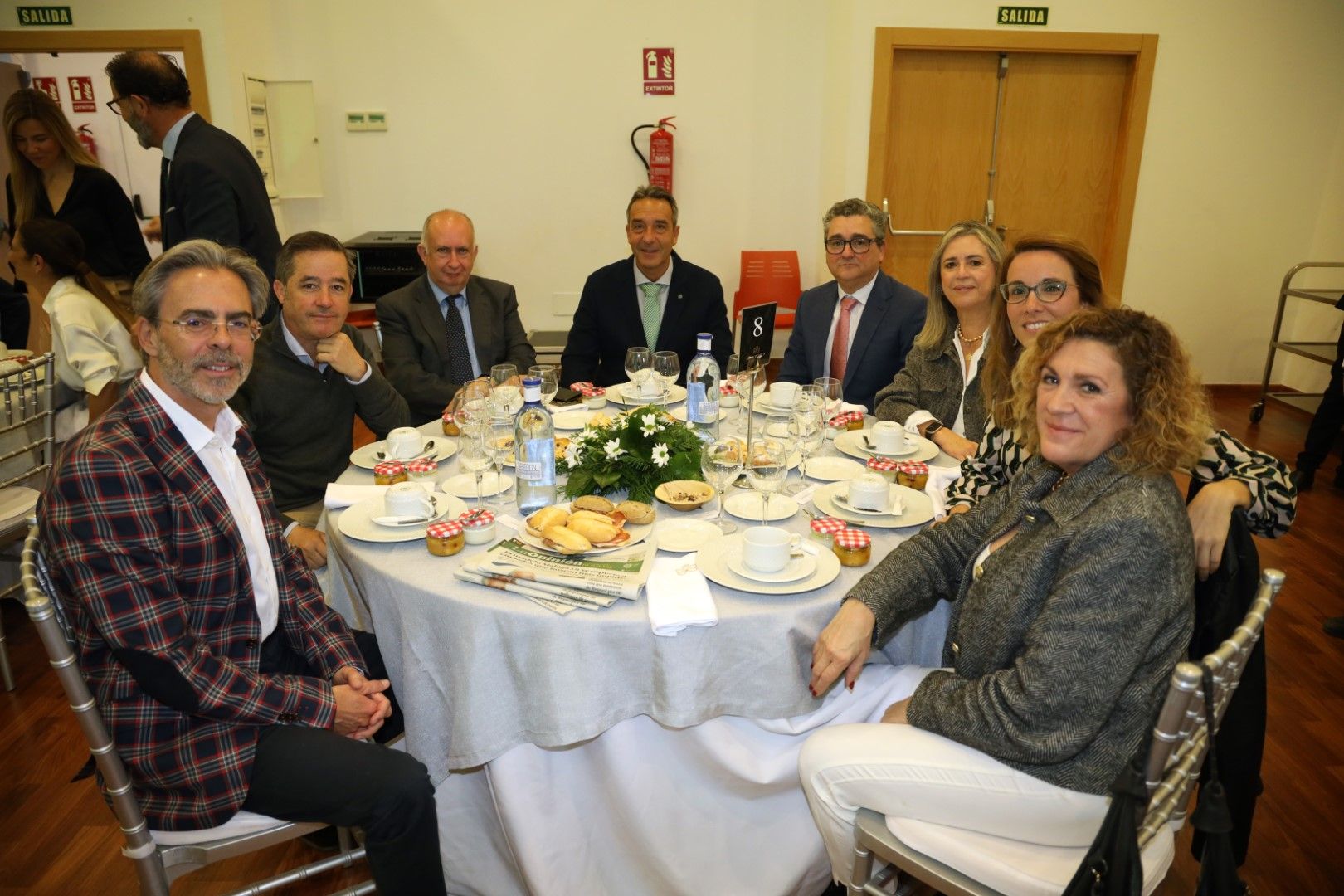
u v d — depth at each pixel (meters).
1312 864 1.83
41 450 2.79
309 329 2.24
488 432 1.94
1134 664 1.14
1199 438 1.18
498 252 5.68
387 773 1.37
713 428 2.22
